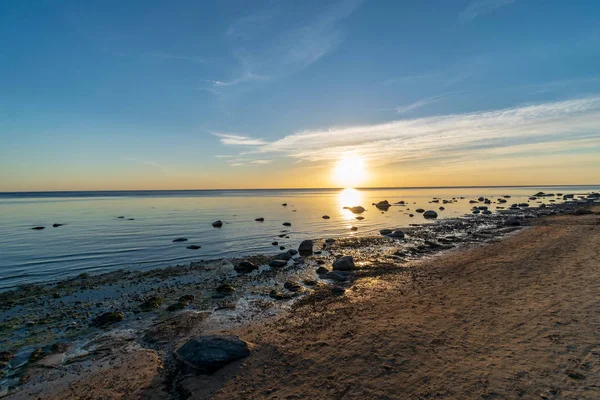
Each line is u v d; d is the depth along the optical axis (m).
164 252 24.78
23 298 15.01
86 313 13.27
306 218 48.66
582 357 7.65
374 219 46.59
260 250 25.75
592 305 10.62
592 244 20.67
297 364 8.67
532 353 8.03
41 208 69.19
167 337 11.05
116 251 25.00
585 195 105.19
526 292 12.61
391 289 15.03
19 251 24.88
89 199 121.00
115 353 10.08
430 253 23.27
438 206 67.50
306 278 17.94
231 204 84.06
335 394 7.26
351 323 11.20
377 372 7.92
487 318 10.45
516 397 6.48
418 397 6.82
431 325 10.31
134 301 14.58
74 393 8.16
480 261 19.00
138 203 89.62
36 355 9.94
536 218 39.06
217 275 18.69
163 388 8.27
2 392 8.24
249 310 13.38
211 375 8.44
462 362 7.95
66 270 19.89
